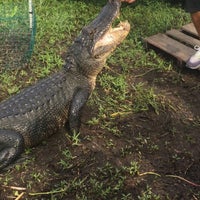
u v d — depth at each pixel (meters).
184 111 1.77
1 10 2.51
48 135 1.59
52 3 2.73
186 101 1.83
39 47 2.24
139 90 1.88
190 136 1.62
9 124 1.48
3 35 2.26
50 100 1.55
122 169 1.46
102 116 1.71
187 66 2.00
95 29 1.58
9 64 2.06
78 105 1.60
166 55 2.18
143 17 2.57
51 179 1.43
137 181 1.42
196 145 1.58
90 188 1.39
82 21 2.54
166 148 1.56
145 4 2.76
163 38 2.25
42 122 1.53
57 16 2.54
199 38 2.24
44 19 2.49
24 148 1.52
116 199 1.35
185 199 1.36
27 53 2.12
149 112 1.75
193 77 2.01
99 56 1.59
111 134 1.62
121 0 1.65
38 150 1.55
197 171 1.47
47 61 2.09
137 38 2.35
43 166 1.48
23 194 1.38
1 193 1.38
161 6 2.72
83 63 1.59
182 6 2.75
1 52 2.13
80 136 1.61
